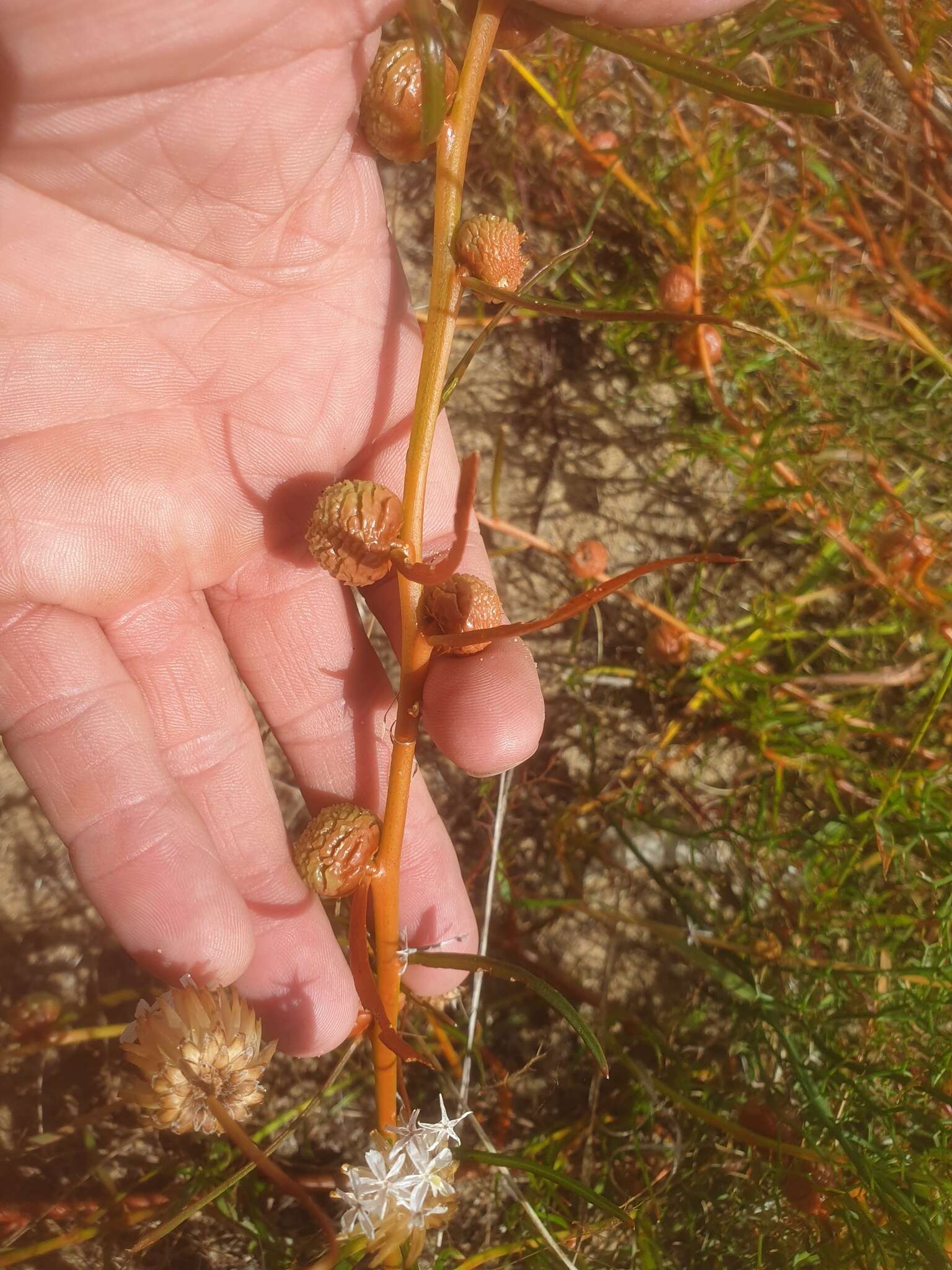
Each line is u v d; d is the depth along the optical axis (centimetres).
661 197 24
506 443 25
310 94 14
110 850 15
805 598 22
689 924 20
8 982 21
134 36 13
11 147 14
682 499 25
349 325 17
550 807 23
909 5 21
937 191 23
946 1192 16
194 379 16
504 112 24
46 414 16
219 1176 19
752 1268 18
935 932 20
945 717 22
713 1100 19
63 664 15
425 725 15
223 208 15
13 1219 19
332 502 12
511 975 12
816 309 22
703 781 23
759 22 20
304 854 13
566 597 25
